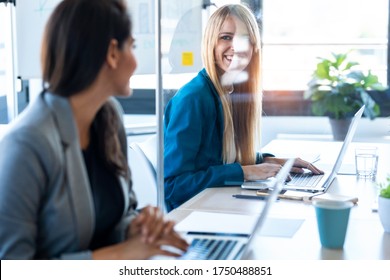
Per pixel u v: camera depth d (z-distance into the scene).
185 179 2.28
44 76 1.35
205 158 2.40
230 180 2.27
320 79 5.85
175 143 2.33
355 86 5.75
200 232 1.61
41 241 1.33
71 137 1.33
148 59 3.13
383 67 5.84
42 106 1.33
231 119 2.46
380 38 5.84
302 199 2.02
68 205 1.31
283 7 6.04
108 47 1.32
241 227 1.67
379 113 5.76
